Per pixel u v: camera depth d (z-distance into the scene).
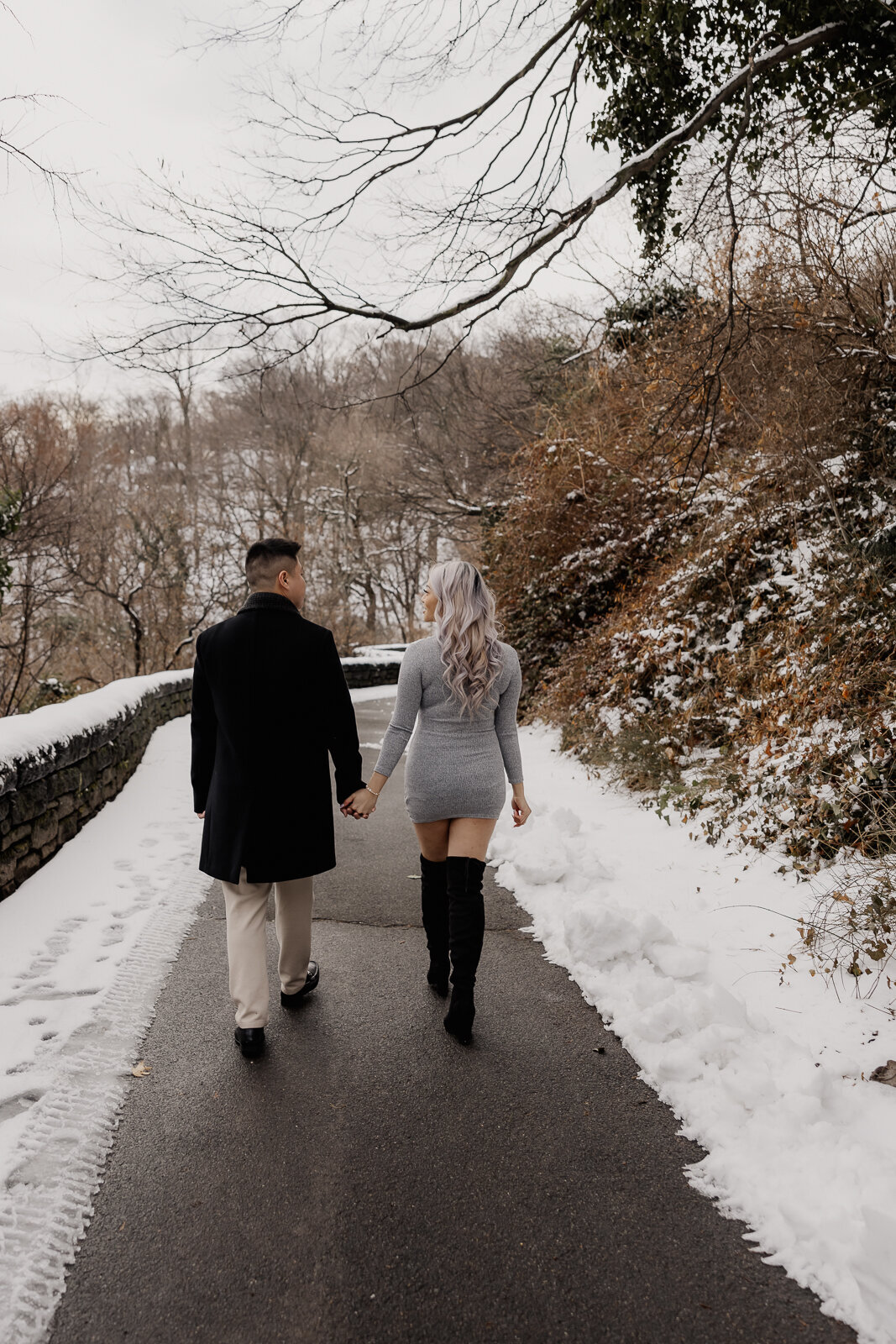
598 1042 3.04
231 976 2.97
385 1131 2.49
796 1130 2.36
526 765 8.03
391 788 8.01
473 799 3.09
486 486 21.42
